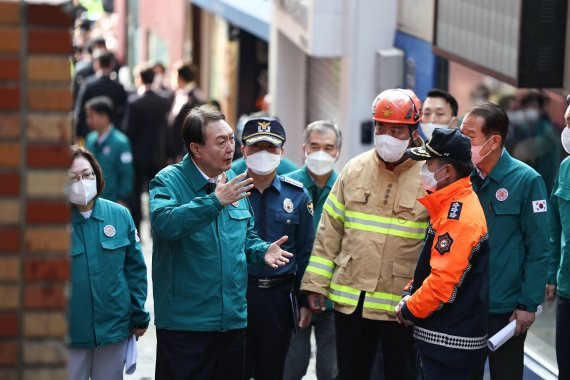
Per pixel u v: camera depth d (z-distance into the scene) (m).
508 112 13.02
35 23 5.45
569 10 11.15
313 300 10.30
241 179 8.83
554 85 11.34
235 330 9.50
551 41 11.25
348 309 9.75
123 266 9.52
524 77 11.29
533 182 9.85
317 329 11.54
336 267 10.01
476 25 12.91
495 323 9.95
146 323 9.72
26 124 5.48
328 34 17.67
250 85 28.70
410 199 9.65
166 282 9.29
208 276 9.23
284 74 22.38
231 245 9.38
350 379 10.07
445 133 8.56
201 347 9.32
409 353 9.84
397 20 17.42
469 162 8.63
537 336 12.09
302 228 10.80
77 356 9.38
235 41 28.69
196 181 9.36
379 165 9.77
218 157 9.22
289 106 22.50
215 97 32.28
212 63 32.81
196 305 9.24
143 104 22.09
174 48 36.34
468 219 8.55
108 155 18.48
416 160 8.91
